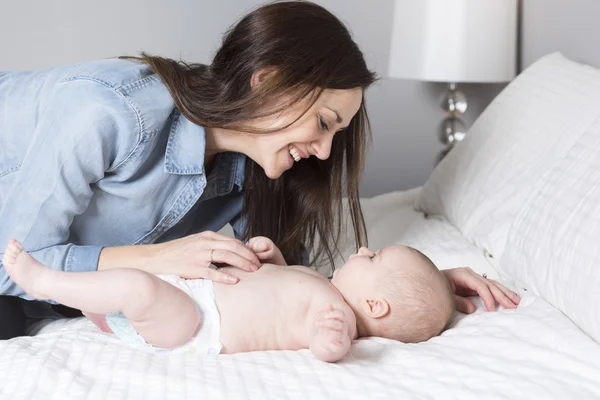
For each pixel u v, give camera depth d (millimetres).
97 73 1420
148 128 1423
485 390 1078
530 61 2557
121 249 1437
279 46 1396
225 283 1380
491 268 1716
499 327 1308
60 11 2957
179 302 1277
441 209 2100
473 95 2967
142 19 3002
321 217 1773
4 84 1518
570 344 1190
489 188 1889
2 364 1193
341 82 1406
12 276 1311
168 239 1733
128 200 1515
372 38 3055
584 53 2156
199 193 1567
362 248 1520
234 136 1529
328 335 1201
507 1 2496
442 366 1158
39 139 1389
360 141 1683
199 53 3045
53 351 1243
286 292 1378
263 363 1215
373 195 3172
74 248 1425
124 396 1090
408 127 3113
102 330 1419
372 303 1396
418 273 1417
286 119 1421
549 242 1416
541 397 1045
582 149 1520
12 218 1404
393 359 1218
